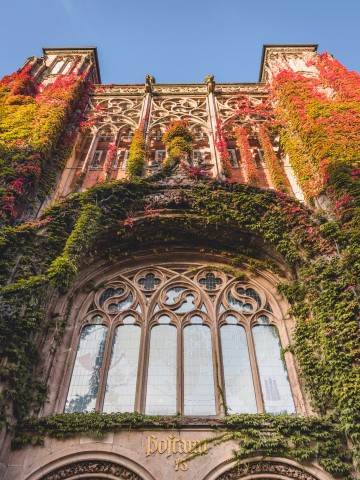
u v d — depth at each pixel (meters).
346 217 13.67
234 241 15.36
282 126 21.28
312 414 10.91
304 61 26.52
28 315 10.90
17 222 14.12
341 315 11.23
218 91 25.61
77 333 12.87
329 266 12.35
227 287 14.38
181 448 9.80
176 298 14.08
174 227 15.33
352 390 9.93
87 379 11.93
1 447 9.32
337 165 15.61
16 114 20.14
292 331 12.70
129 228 14.93
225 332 13.18
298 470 9.64
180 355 12.41
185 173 16.67
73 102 22.20
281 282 14.18
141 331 13.05
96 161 20.80
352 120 18.61
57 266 12.23
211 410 11.29
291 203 14.74
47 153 17.44
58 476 9.43
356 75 21.89
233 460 9.66
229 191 15.62
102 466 9.60
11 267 11.91
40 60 26.75
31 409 10.41
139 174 18.00
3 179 15.07
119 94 25.56
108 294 14.23
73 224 14.02
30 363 10.90
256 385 11.81
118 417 10.22
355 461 9.31
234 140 21.84
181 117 23.20
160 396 11.53
